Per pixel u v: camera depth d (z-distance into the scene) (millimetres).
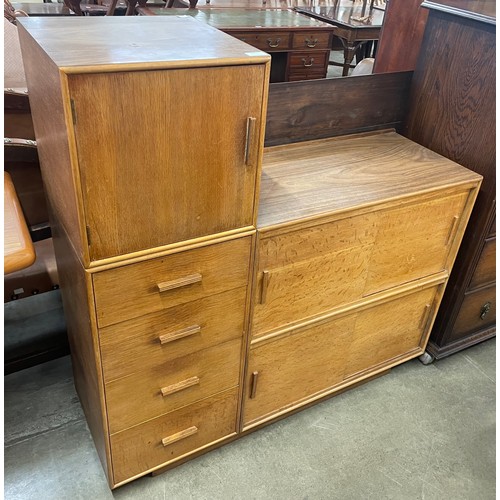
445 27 1504
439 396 1747
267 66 924
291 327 1375
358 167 1468
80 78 768
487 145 1468
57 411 1571
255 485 1414
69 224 1002
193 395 1302
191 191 991
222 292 1175
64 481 1377
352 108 1625
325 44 1634
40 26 1005
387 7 1747
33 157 1318
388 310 1608
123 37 966
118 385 1149
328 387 1645
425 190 1364
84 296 1021
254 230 1126
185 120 901
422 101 1650
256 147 1013
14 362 1640
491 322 1932
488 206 1521
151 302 1076
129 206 936
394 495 1420
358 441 1566
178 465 1452
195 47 929
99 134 832
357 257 1383
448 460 1529
